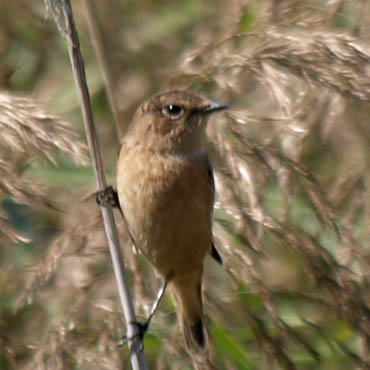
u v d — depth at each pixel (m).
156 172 9.64
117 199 9.67
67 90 12.91
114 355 9.07
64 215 10.59
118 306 9.64
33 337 9.93
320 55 9.29
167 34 13.32
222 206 9.47
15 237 9.06
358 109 11.20
